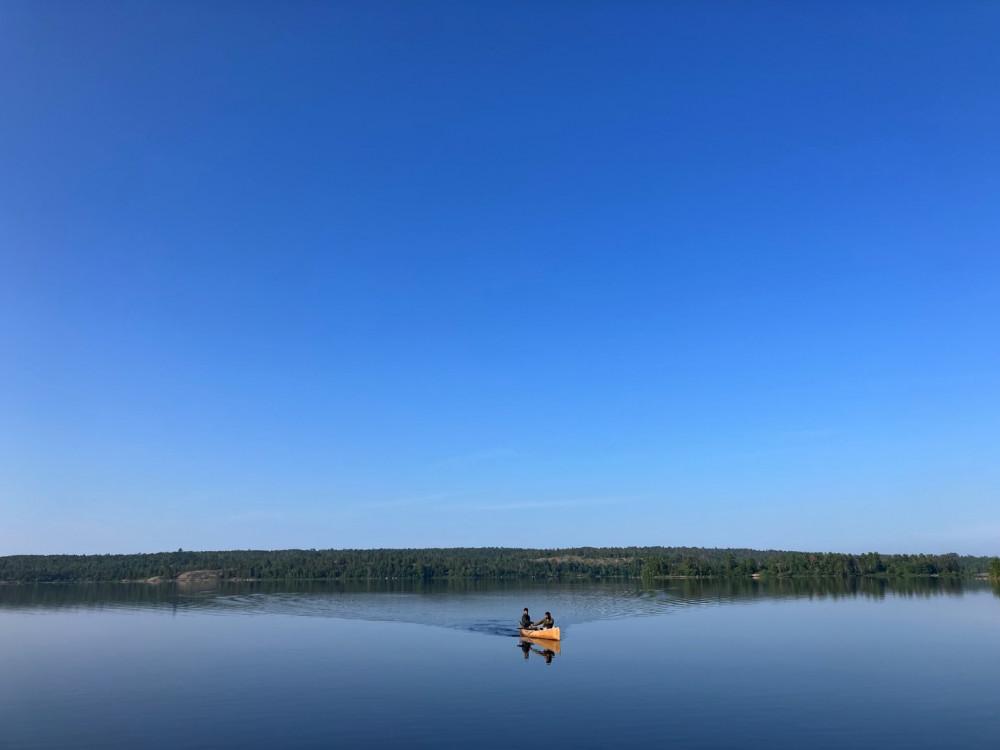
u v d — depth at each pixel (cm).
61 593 15875
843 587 15625
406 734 3331
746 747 3119
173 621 8794
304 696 4159
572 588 16012
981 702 3891
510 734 3319
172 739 3291
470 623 8288
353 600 12400
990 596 12262
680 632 7144
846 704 3862
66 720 3638
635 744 3162
